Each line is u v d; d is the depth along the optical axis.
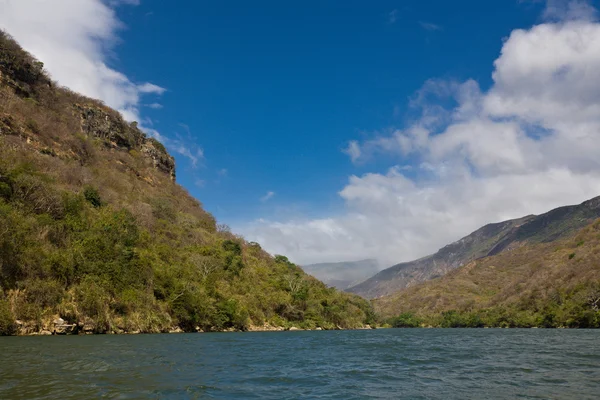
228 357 27.64
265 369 22.19
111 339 38.75
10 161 56.59
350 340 53.41
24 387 14.28
